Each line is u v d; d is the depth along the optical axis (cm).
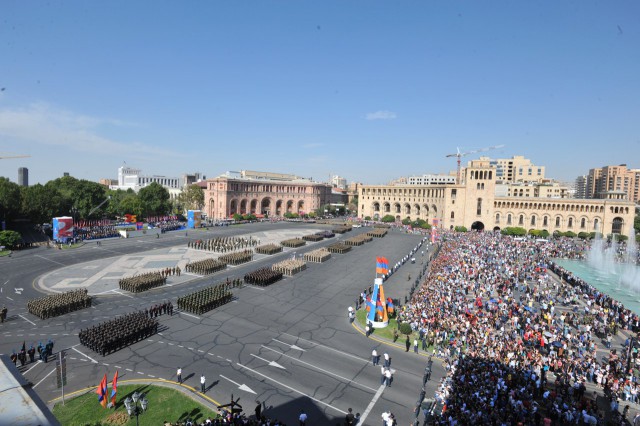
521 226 13612
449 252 8425
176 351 3556
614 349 3612
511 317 4450
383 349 3747
